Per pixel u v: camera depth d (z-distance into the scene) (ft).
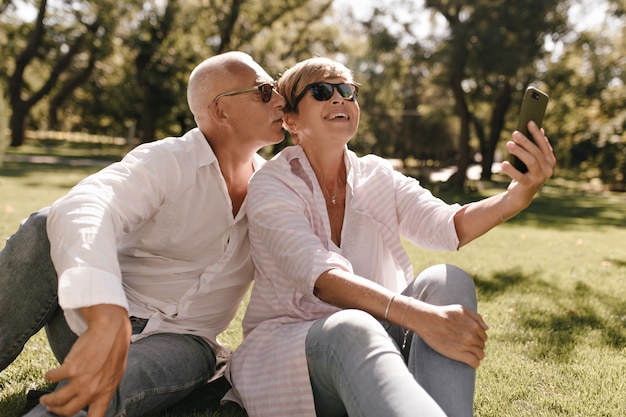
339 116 7.30
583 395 7.91
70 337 6.63
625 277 17.85
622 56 84.69
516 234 30.01
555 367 9.05
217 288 7.13
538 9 66.80
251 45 82.23
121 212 6.15
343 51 90.74
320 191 7.22
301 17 87.76
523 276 17.40
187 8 81.20
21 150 92.22
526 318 12.17
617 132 94.17
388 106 133.08
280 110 7.30
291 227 6.53
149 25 81.92
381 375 4.95
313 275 6.11
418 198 7.50
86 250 5.30
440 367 5.45
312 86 7.27
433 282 6.20
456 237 7.01
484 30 67.21
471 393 5.40
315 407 6.05
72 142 130.00
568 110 100.17
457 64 69.41
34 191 37.09
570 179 112.68
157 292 6.98
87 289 5.06
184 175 6.80
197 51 84.33
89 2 85.56
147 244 6.95
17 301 6.30
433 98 105.81
